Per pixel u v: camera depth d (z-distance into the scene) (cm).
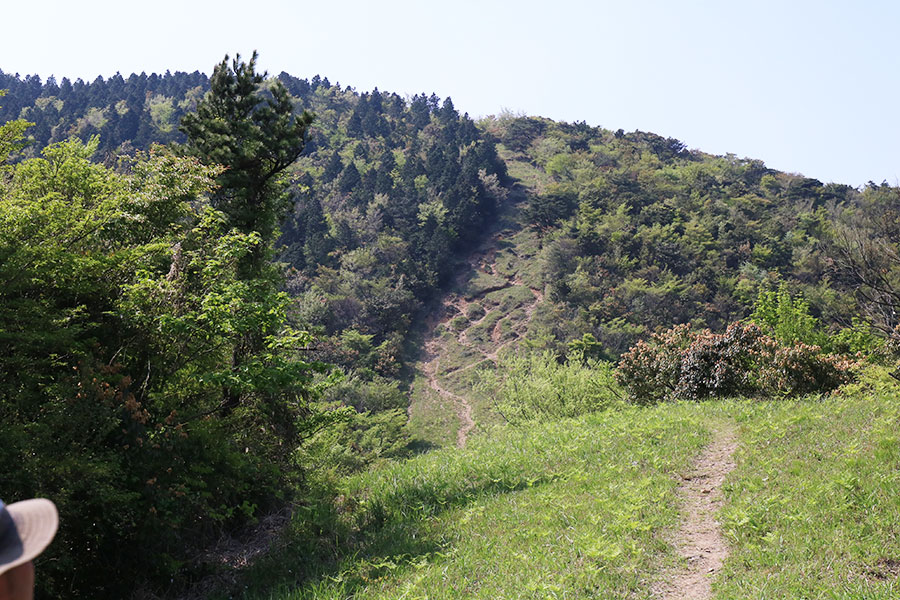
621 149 17975
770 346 1886
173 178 1380
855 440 1007
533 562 729
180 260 1214
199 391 1249
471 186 13125
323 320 8350
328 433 2178
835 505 766
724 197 13812
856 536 687
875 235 1869
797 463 945
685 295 9362
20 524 169
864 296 1839
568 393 3016
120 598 851
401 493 1129
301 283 9181
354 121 19312
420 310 9844
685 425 1355
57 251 920
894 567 622
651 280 9862
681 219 12031
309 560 902
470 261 11531
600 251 10806
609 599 618
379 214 11881
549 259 10612
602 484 1012
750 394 1902
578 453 1237
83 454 825
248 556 976
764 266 10331
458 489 1126
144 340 1105
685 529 802
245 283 1220
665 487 952
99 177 1409
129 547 859
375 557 848
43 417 851
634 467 1075
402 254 10725
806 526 732
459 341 9106
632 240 10906
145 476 880
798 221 12100
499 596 651
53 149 1428
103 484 800
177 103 18800
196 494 947
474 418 6744
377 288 9294
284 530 1012
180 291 1175
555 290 9600
